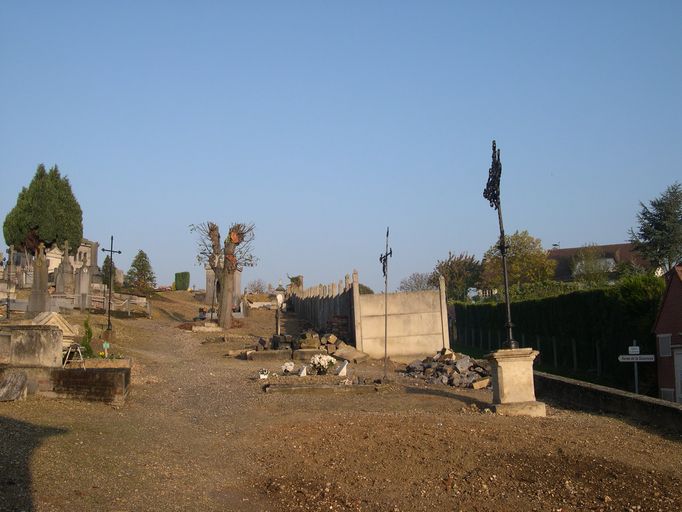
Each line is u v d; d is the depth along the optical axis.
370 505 8.71
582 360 35.50
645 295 30.48
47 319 17.17
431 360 24.73
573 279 70.94
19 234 52.03
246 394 17.36
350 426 12.77
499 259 78.31
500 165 15.43
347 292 32.53
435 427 12.52
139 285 71.94
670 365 27.20
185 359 26.97
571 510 8.55
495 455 10.76
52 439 10.07
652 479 9.85
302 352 27.52
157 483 8.84
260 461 10.67
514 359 14.48
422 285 100.50
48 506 7.20
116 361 17.89
